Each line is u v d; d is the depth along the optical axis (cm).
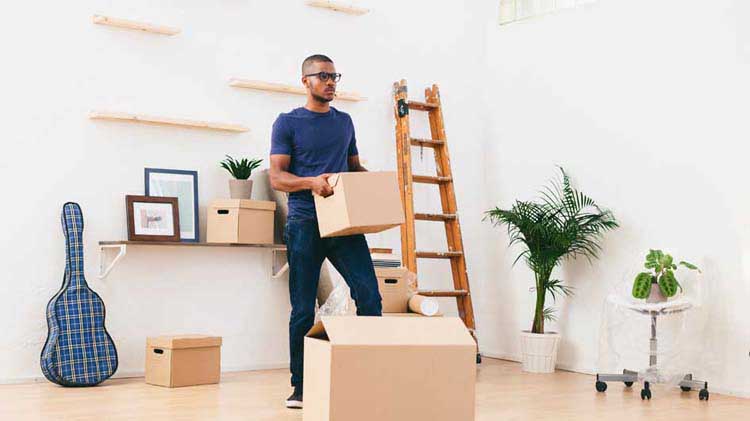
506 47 600
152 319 470
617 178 517
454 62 605
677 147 484
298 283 346
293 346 352
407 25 583
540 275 528
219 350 445
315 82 346
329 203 322
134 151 468
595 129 532
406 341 215
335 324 217
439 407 216
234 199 473
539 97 572
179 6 488
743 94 452
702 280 456
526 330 548
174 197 472
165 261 476
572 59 550
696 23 477
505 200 595
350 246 340
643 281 449
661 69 495
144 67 474
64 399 381
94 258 454
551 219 523
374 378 212
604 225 516
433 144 577
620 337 457
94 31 459
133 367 463
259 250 509
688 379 443
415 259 547
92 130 456
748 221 446
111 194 460
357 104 557
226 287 496
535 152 573
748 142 448
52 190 444
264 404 373
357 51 559
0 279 429
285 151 347
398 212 314
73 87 452
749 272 444
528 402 402
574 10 549
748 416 378
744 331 444
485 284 605
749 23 452
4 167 432
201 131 491
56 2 448
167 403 372
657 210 493
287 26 528
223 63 502
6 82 434
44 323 438
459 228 569
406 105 561
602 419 359
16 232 434
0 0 433
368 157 561
